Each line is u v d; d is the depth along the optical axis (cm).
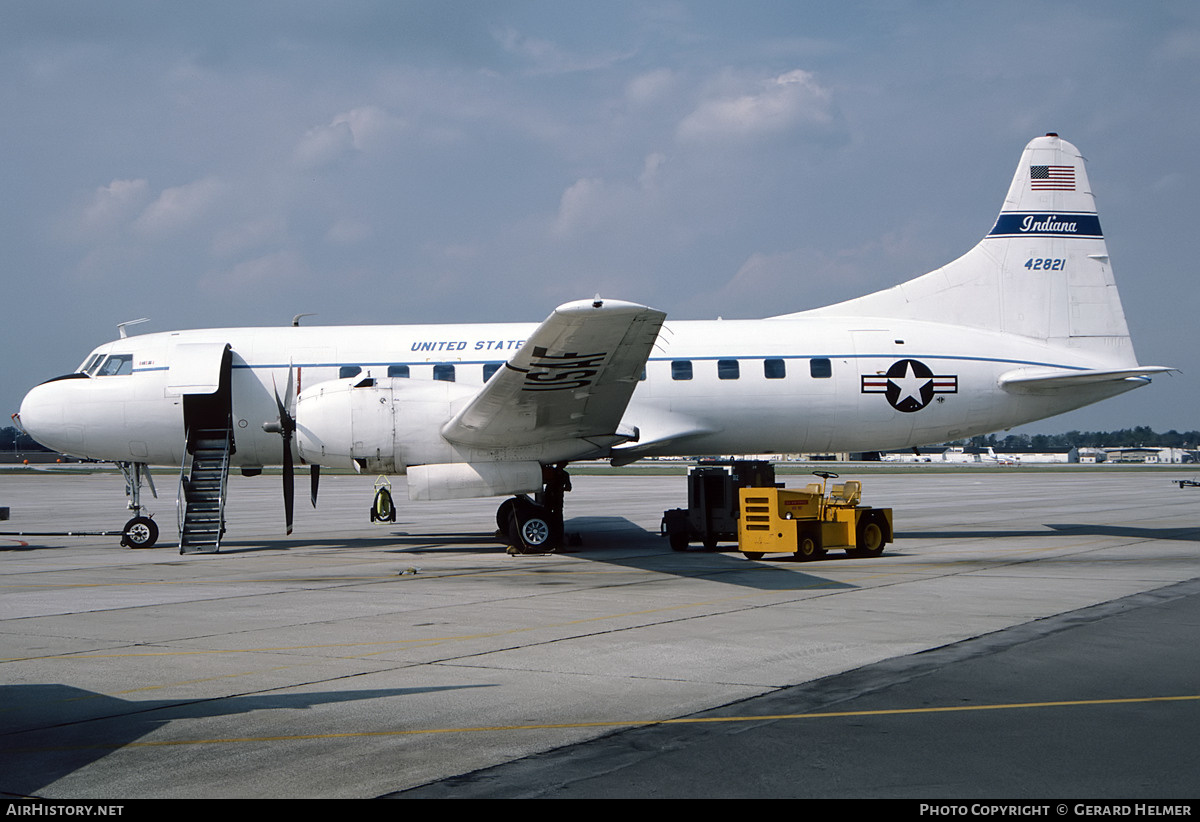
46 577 1526
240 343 1992
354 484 5875
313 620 1098
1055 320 2080
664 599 1242
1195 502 3462
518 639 977
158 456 1997
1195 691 750
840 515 1714
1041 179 2097
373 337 2000
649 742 629
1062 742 623
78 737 647
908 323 2056
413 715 697
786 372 1956
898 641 948
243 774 573
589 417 1669
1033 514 2858
